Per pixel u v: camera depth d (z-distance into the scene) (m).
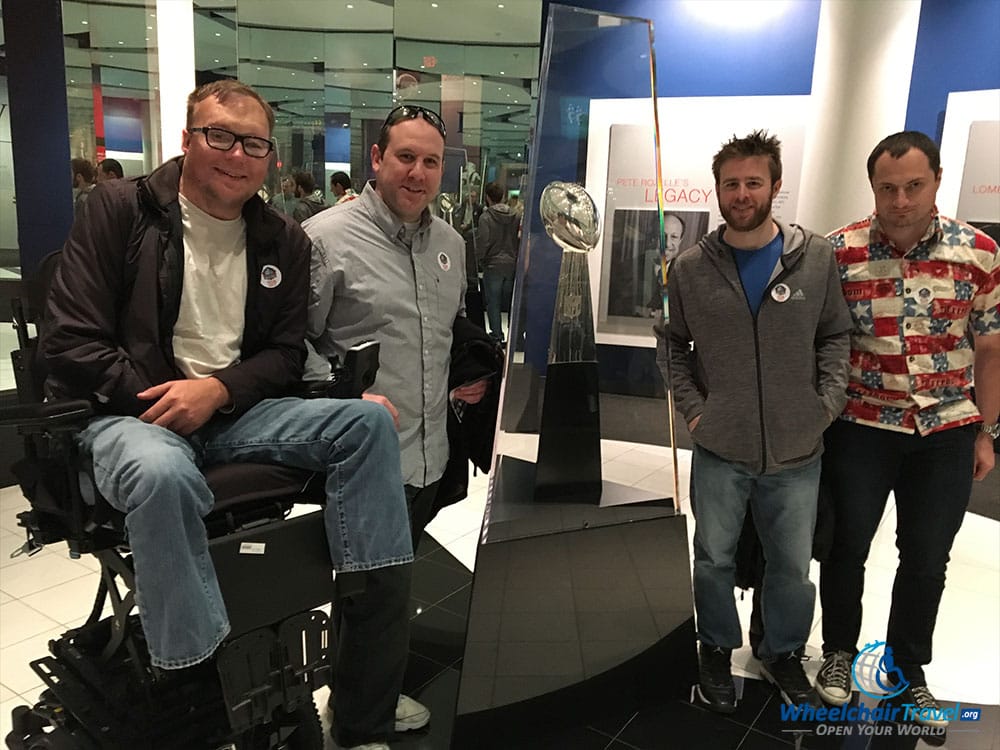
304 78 6.66
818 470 2.00
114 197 1.49
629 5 4.43
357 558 1.46
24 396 1.56
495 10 6.32
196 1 5.18
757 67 4.11
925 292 1.90
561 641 1.91
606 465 1.99
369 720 1.80
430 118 1.81
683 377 2.06
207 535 1.37
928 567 1.98
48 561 2.90
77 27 3.75
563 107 1.82
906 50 3.37
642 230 1.98
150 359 1.50
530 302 1.81
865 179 3.52
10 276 3.90
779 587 2.09
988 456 2.04
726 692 2.08
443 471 2.01
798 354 1.91
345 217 1.83
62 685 1.57
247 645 1.38
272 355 1.61
